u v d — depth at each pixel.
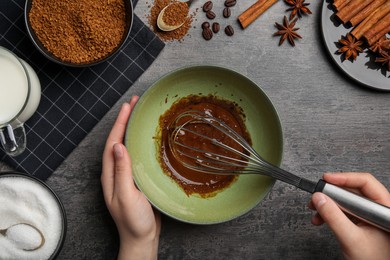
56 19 0.51
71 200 0.55
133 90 0.55
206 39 0.56
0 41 0.53
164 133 0.54
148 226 0.51
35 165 0.54
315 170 0.57
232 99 0.54
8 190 0.53
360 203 0.45
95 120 0.55
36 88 0.51
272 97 0.57
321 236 0.57
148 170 0.53
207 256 0.56
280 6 0.56
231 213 0.51
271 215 0.57
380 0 0.54
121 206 0.49
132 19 0.51
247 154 0.54
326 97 0.57
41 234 0.53
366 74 0.56
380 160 0.58
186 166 0.54
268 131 0.53
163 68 0.56
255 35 0.56
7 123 0.49
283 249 0.57
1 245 0.53
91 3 0.51
